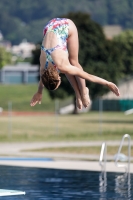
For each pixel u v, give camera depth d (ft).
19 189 138.21
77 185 145.79
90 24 640.17
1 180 153.79
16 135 347.56
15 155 229.04
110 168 181.78
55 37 74.33
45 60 73.77
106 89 627.05
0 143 289.12
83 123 499.51
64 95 627.46
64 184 147.23
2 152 241.55
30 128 427.33
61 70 72.90
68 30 75.15
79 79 76.79
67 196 129.08
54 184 147.13
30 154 233.35
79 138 318.24
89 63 640.58
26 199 124.06
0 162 198.29
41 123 496.64
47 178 158.20
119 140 300.61
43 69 74.33
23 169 178.40
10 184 146.41
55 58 73.15
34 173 169.07
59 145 273.95
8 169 178.09
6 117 613.52
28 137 329.52
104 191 136.46
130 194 132.26
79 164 194.39
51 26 75.00
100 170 176.65
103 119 572.10
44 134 362.33
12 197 126.31
